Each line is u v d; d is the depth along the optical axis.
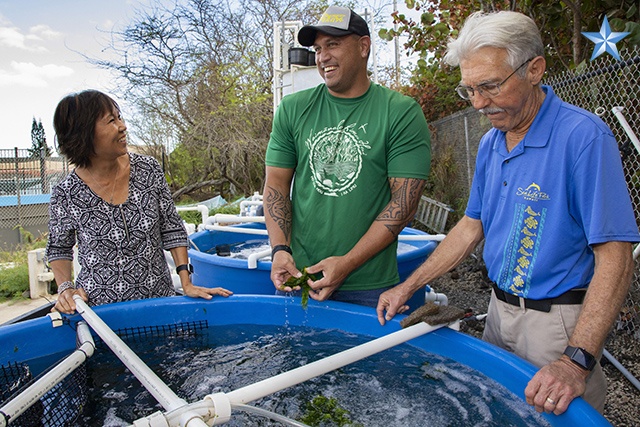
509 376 1.64
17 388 1.75
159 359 2.05
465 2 4.98
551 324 1.58
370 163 2.12
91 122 1.98
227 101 13.73
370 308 2.19
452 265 1.95
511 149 1.64
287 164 2.35
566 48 4.43
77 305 2.10
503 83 1.43
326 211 2.18
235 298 2.40
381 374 1.86
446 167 8.00
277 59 6.94
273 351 2.09
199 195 15.06
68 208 2.18
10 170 13.90
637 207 3.44
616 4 3.78
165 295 2.43
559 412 1.29
